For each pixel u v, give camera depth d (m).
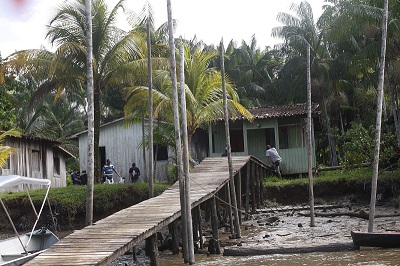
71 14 21.44
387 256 12.13
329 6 27.17
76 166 38.97
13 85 24.59
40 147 26.55
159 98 20.30
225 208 19.06
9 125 23.25
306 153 26.95
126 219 12.18
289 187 24.72
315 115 27.47
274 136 27.92
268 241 15.25
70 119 40.12
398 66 23.73
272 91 41.19
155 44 22.59
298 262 12.15
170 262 12.66
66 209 20.31
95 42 21.91
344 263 11.71
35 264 8.84
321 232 16.47
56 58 19.95
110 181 25.44
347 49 32.09
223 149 28.33
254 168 22.83
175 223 13.97
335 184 24.31
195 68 20.89
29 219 20.52
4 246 13.20
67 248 9.84
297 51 34.81
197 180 17.09
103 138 28.67
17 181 12.80
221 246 15.04
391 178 22.97
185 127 12.15
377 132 13.02
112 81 22.05
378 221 18.11
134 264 13.28
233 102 20.59
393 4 23.25
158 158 28.00
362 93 33.19
